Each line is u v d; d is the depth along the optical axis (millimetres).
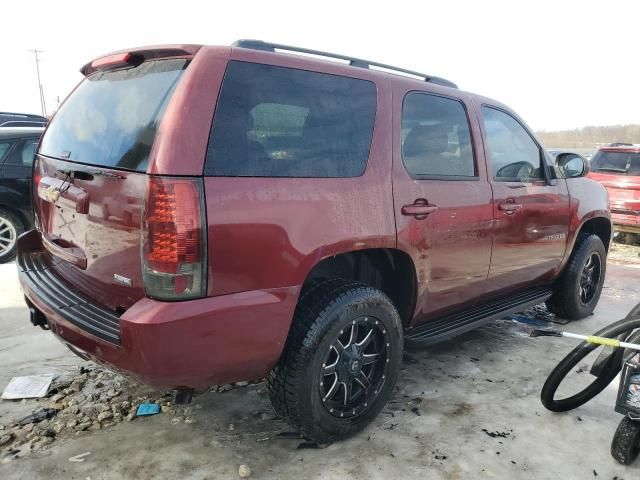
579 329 4500
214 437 2664
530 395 3244
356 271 2975
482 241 3281
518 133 3789
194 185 1974
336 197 2422
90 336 2104
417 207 2785
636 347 2477
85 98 2684
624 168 8992
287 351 2355
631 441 2541
